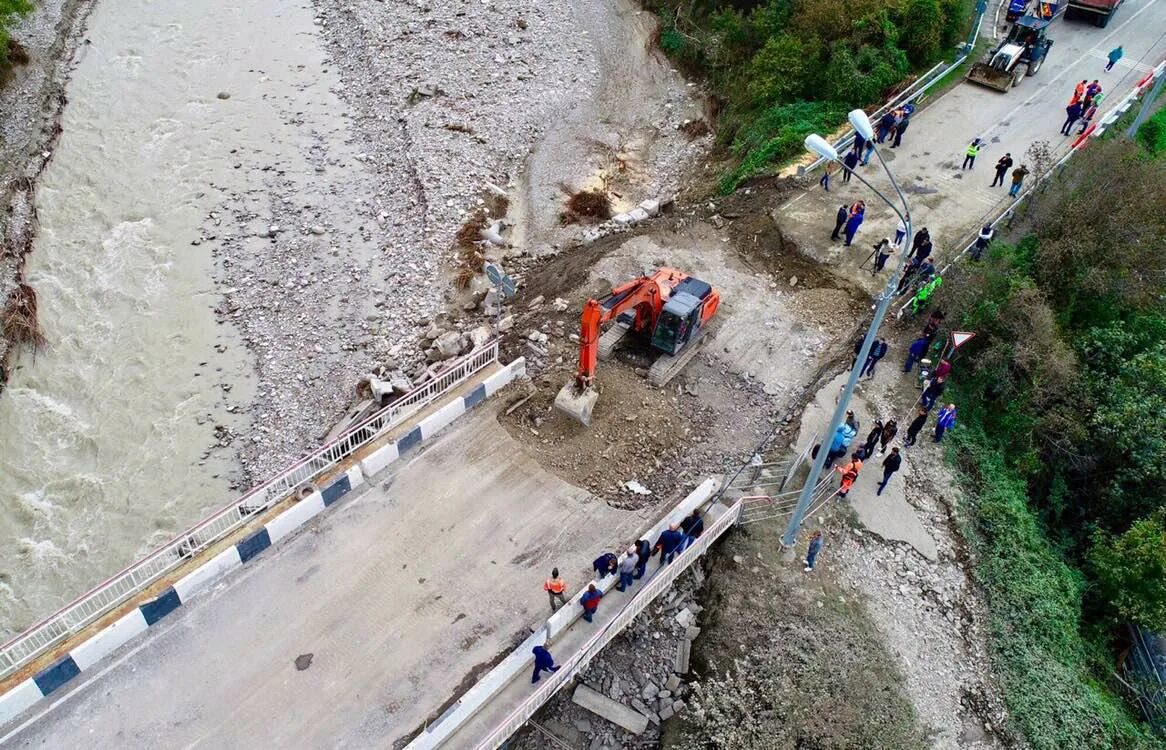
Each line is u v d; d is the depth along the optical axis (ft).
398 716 54.90
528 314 90.12
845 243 96.17
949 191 103.24
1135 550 70.54
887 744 57.47
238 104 132.77
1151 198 90.63
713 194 111.24
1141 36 132.46
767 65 123.75
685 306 78.07
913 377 82.74
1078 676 65.36
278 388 88.89
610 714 59.41
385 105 131.85
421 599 61.46
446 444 73.31
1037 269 90.33
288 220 110.73
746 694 59.21
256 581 61.77
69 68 140.46
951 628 65.36
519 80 139.33
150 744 52.80
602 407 77.71
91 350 94.43
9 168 119.34
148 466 82.53
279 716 54.49
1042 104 118.11
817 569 66.80
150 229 109.60
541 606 61.41
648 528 67.56
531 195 116.37
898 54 119.55
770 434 77.05
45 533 77.77
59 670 54.29
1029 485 81.15
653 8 157.99
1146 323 86.79
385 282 100.78
